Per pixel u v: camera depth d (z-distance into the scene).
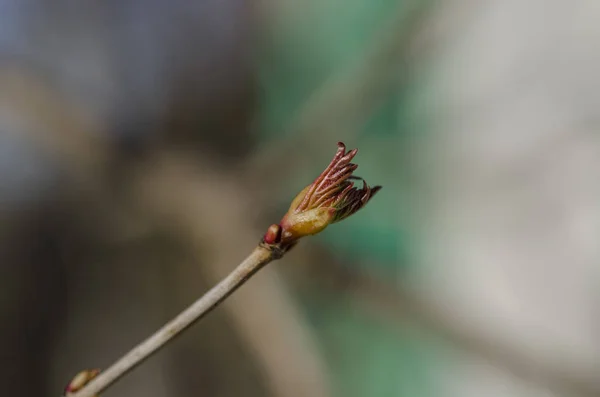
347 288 0.49
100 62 0.49
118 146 0.48
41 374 0.42
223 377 0.43
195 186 0.47
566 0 0.54
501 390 0.48
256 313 0.44
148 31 0.50
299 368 0.43
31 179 0.46
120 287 0.45
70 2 0.49
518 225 0.53
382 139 0.53
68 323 0.44
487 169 0.54
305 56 0.54
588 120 0.53
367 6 0.53
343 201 0.21
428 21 0.51
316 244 0.49
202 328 0.44
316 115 0.50
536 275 0.53
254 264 0.22
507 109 0.55
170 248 0.46
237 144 0.51
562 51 0.54
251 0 0.52
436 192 0.54
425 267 0.53
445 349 0.49
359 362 0.47
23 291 0.43
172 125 0.50
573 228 0.53
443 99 0.54
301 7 0.54
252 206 0.47
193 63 0.51
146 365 0.44
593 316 0.51
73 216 0.46
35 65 0.48
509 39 0.54
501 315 0.52
